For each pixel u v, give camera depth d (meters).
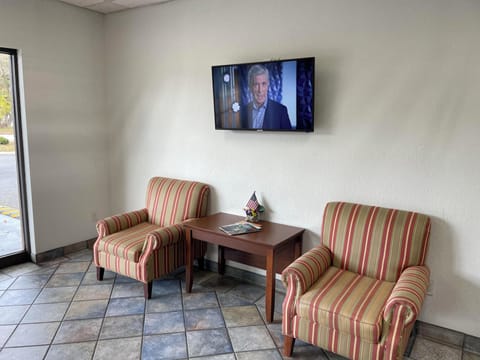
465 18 2.37
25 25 3.55
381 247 2.58
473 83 2.39
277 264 3.26
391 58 2.64
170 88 3.82
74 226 4.18
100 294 3.21
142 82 4.03
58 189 3.98
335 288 2.40
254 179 3.39
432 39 2.49
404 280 2.27
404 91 2.62
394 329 2.04
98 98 4.29
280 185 3.25
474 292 2.52
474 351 2.54
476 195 2.45
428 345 2.59
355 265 2.66
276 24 3.10
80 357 2.40
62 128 3.96
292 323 2.34
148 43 3.92
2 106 3.62
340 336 2.18
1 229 3.74
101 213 4.46
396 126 2.68
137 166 4.22
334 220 2.79
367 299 2.26
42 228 3.87
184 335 2.65
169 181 3.82
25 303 3.05
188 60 3.65
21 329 2.69
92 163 4.30
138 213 3.77
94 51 4.19
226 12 3.36
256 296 3.22
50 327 2.72
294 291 2.35
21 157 3.75
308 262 2.48
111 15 4.16
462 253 2.53
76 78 4.04
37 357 2.40
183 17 3.63
